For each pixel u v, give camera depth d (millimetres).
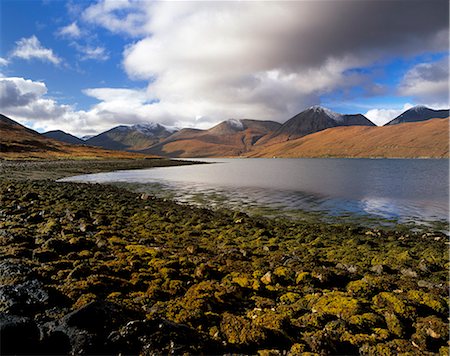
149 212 28734
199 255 15820
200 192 51219
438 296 10750
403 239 22656
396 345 8000
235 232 22656
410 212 35781
